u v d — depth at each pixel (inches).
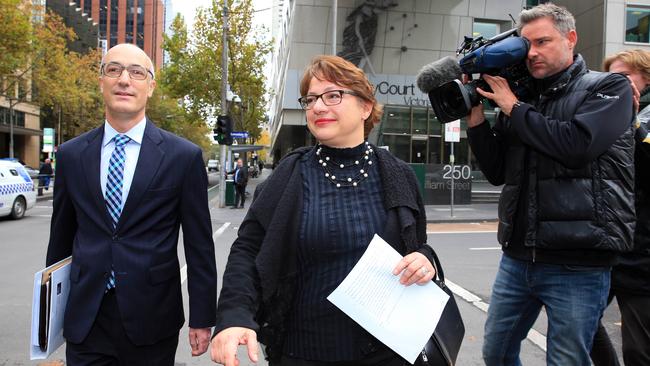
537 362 160.7
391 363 75.5
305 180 77.8
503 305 105.3
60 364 158.2
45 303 84.6
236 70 1112.8
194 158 95.4
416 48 1026.7
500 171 108.7
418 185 80.7
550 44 92.0
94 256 88.3
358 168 78.4
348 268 73.8
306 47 993.5
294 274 74.8
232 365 61.4
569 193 90.0
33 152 2209.6
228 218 621.3
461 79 100.1
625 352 112.3
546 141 86.0
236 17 1079.6
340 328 73.8
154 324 89.7
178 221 97.3
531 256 95.3
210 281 95.4
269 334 76.5
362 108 79.7
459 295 246.5
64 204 94.5
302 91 80.4
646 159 105.3
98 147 92.7
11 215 557.6
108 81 91.2
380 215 76.0
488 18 1041.5
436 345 73.3
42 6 1104.2
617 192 89.5
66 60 1400.1
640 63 115.8
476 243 428.5
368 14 989.8
